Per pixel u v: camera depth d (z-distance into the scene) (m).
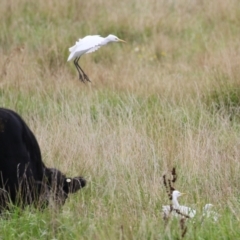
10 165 14.53
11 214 14.68
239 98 23.83
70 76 28.22
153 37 33.50
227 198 15.95
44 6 35.91
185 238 13.52
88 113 21.92
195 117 22.11
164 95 24.28
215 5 35.84
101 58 31.22
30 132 15.23
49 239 14.05
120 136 19.66
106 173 17.77
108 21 34.78
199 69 27.94
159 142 19.64
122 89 25.86
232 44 29.56
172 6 37.41
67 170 17.95
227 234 13.69
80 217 14.66
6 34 33.06
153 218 14.37
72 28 34.16
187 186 16.88
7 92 25.80
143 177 17.17
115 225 13.88
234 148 18.75
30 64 29.06
